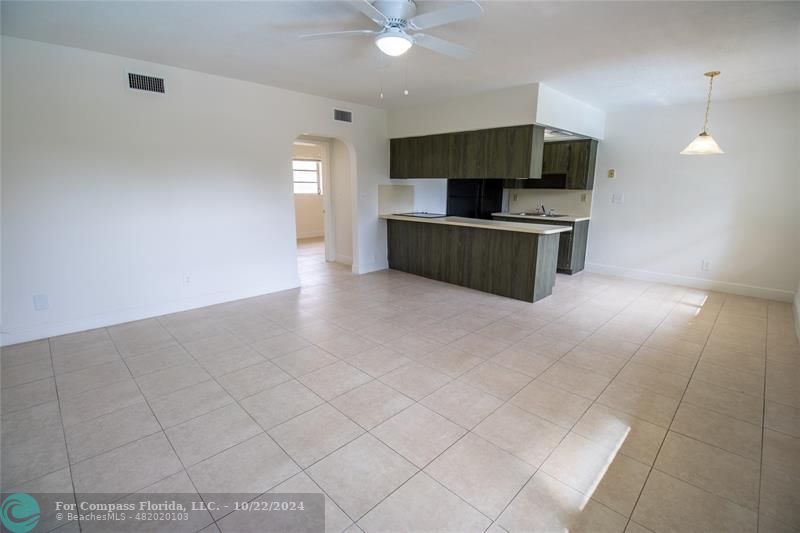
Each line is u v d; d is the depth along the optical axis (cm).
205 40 301
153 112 368
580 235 582
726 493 175
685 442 210
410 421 227
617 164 559
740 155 464
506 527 158
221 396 251
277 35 289
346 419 228
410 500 171
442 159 523
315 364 296
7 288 316
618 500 171
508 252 465
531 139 429
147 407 238
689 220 509
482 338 346
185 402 244
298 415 232
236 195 438
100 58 335
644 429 221
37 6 243
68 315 347
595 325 379
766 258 462
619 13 241
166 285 401
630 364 298
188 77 384
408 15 237
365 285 526
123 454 198
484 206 679
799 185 434
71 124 328
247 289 464
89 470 187
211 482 180
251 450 202
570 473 187
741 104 457
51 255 332
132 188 366
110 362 296
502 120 445
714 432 219
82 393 253
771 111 440
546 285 471
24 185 313
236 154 430
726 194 480
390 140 590
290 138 471
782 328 372
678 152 505
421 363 298
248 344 331
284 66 366
